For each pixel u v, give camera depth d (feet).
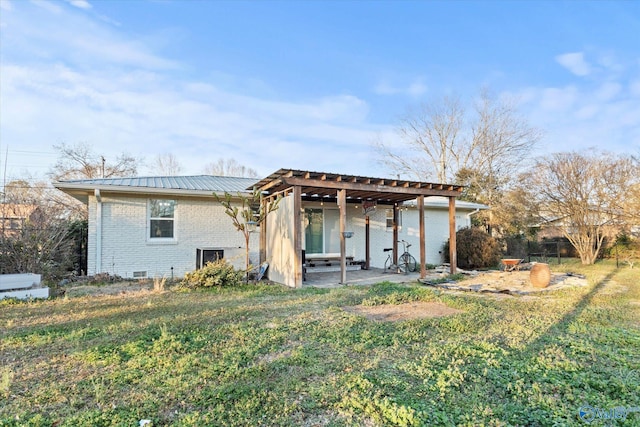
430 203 49.55
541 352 13.14
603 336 15.11
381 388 10.12
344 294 25.61
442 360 12.26
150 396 9.71
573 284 30.45
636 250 52.54
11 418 8.59
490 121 79.71
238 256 35.32
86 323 17.21
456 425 8.27
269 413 8.82
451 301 22.61
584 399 9.53
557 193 53.42
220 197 36.42
